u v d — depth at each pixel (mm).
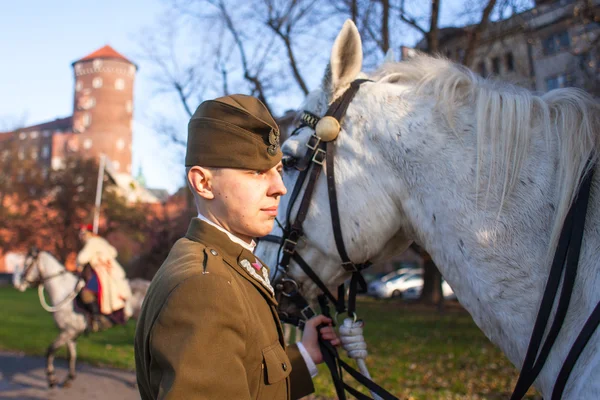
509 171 1497
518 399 1391
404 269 30922
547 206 1457
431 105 1666
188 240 1272
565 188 1407
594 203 1389
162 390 1002
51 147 69438
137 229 34625
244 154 1215
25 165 36531
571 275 1339
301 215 1795
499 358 8023
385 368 7480
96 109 69062
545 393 1393
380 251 1834
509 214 1480
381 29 11008
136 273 15367
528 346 1407
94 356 8781
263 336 1210
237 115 1228
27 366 8266
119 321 7258
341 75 1796
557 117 1523
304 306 1879
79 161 36844
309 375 1729
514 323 1449
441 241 1587
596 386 1201
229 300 1105
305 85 15227
